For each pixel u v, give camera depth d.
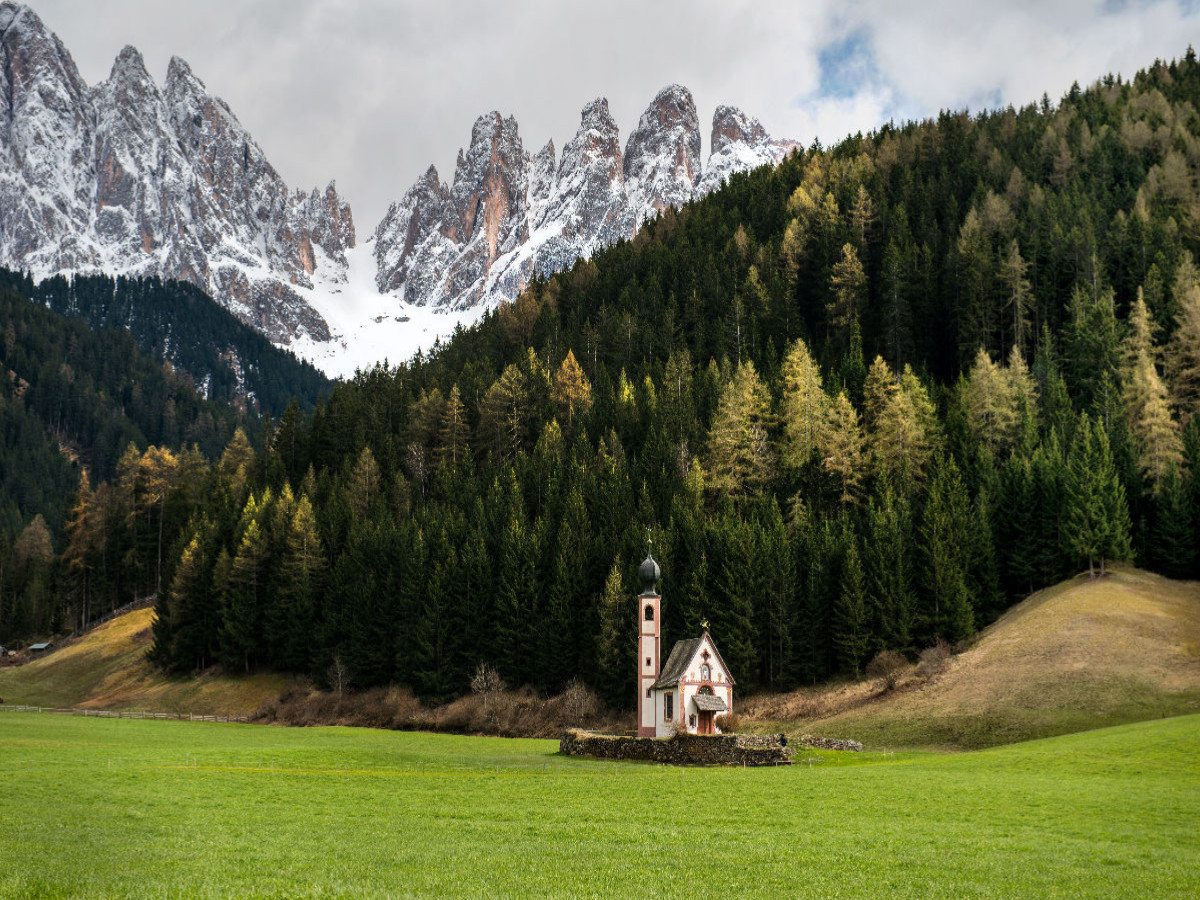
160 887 33.94
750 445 144.12
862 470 140.88
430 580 136.50
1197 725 72.88
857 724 98.81
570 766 78.31
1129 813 47.62
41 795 54.94
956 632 114.81
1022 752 72.25
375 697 136.38
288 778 66.38
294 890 33.75
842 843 42.34
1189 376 145.50
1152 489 125.19
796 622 120.62
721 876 36.22
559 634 127.62
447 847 41.75
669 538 129.38
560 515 142.88
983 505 126.50
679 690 94.56
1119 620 104.69
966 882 35.22
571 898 32.78
